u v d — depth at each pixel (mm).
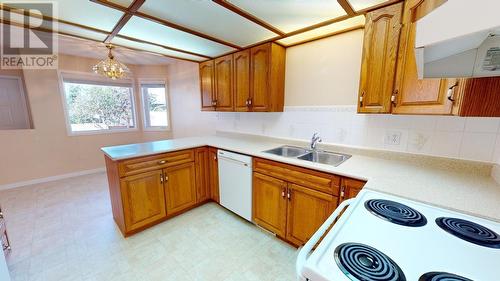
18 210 2426
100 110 3910
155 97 4336
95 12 1447
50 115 3342
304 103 2174
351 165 1528
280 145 2307
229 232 2047
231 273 1551
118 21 1599
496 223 796
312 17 1539
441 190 1072
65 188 3086
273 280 1493
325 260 587
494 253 637
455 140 1406
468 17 515
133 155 1869
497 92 877
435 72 758
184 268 1593
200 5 1358
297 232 1724
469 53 667
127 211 1893
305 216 1647
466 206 900
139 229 2043
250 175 2031
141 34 1877
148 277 1508
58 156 3469
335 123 1970
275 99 2193
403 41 1257
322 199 1521
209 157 2535
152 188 2053
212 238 1952
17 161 3127
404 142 1615
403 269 559
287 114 2330
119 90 4109
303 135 2227
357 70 1794
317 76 2045
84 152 3732
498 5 463
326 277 528
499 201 950
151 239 1927
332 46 1917
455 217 838
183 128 4070
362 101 1493
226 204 2367
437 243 678
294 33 1826
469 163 1354
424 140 1525
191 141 2635
